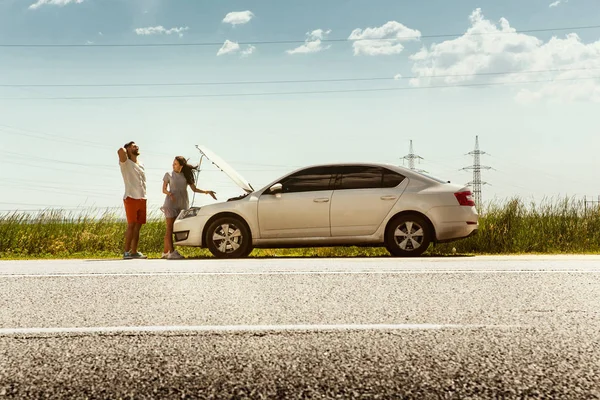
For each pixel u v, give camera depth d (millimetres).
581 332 4203
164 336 4148
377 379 3189
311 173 10977
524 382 3129
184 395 2959
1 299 5637
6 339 4070
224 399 2906
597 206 14906
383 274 7223
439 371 3324
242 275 7242
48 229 15133
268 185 11086
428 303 5328
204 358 3607
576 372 3289
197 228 11008
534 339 4016
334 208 10695
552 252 13477
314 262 9070
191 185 11883
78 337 4125
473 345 3873
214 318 4738
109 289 6230
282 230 10812
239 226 10875
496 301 5410
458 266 8164
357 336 4129
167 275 7324
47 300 5582
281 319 4688
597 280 6672
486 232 13820
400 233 10586
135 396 2947
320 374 3281
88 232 15102
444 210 10508
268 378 3217
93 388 3066
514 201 14516
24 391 3020
